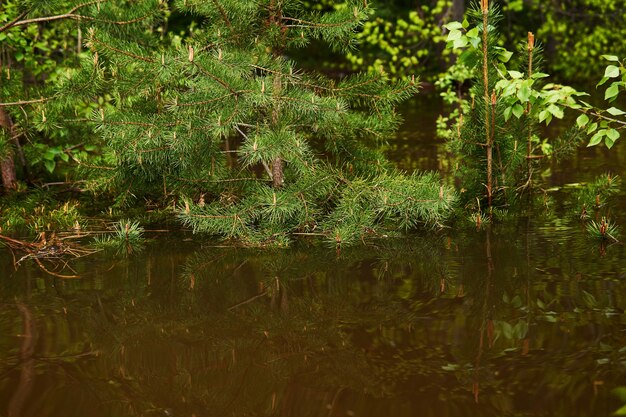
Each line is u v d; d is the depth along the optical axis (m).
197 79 4.83
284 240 4.95
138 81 5.30
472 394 2.71
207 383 2.90
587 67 15.85
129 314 3.69
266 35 5.21
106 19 5.54
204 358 3.15
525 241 4.78
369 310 3.65
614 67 4.70
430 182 5.27
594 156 7.48
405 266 4.37
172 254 4.78
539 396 2.67
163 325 3.54
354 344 3.24
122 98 5.66
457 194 5.49
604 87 13.73
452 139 5.51
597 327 3.28
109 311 3.73
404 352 3.12
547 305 3.59
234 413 2.66
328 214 5.39
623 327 3.27
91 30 5.12
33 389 2.85
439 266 4.33
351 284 4.08
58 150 6.35
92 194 6.51
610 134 4.75
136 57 5.14
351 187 5.13
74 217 5.77
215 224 4.91
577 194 5.79
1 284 4.19
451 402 2.66
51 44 7.68
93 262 4.62
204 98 4.70
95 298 3.93
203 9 5.21
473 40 5.00
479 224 5.24
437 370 2.93
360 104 5.59
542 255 4.44
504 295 3.77
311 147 6.19
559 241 4.73
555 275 4.05
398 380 2.86
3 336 3.40
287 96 4.80
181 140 4.86
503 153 5.42
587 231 4.94
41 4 5.46
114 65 5.32
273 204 4.80
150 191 5.96
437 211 4.96
